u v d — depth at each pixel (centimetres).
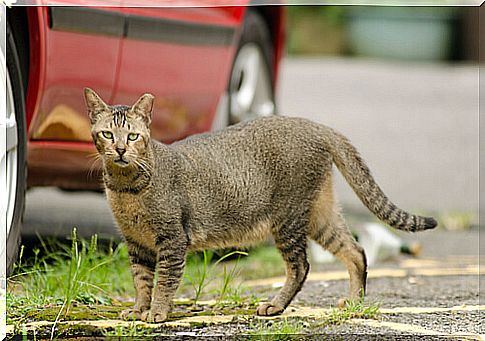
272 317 623
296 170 635
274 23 986
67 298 621
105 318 611
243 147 633
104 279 701
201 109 827
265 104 978
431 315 634
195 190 614
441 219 1112
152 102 589
